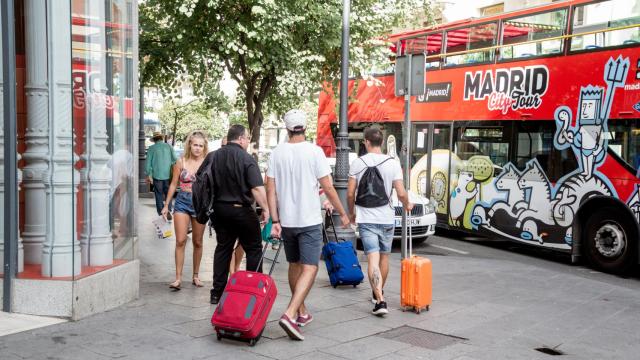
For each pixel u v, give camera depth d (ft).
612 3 35.24
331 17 50.42
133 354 18.06
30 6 21.88
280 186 20.30
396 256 39.37
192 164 26.63
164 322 21.36
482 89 44.14
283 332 20.86
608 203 35.50
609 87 35.24
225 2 48.01
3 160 21.21
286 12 47.44
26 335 19.40
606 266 35.42
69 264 21.36
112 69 24.23
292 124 20.39
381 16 54.08
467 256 40.32
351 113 58.44
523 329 22.43
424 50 50.08
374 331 21.38
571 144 37.24
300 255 20.31
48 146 21.49
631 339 21.62
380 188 23.67
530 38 40.45
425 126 49.62
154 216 57.26
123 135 24.63
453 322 23.02
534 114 39.83
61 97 21.71
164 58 55.36
